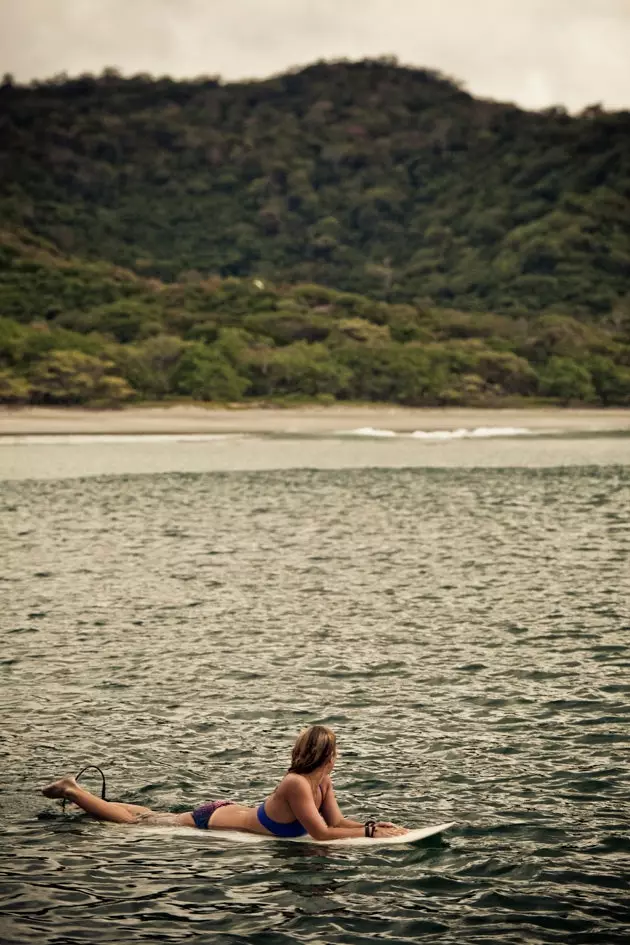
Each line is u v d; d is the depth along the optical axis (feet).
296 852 30.01
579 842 30.55
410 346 517.55
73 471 175.42
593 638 56.54
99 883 27.89
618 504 128.47
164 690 47.06
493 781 35.58
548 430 330.54
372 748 39.14
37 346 442.91
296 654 53.47
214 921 25.80
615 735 40.16
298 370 467.52
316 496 137.49
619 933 25.25
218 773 36.83
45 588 71.56
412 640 56.44
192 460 202.39
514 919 25.93
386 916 26.11
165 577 76.07
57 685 47.85
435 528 105.40
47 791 32.42
